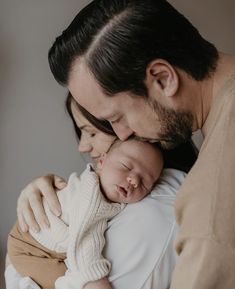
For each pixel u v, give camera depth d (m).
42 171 1.99
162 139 0.98
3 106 1.91
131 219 1.09
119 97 0.93
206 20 2.13
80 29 0.94
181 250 0.89
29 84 1.92
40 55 1.92
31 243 1.20
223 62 0.95
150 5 0.92
